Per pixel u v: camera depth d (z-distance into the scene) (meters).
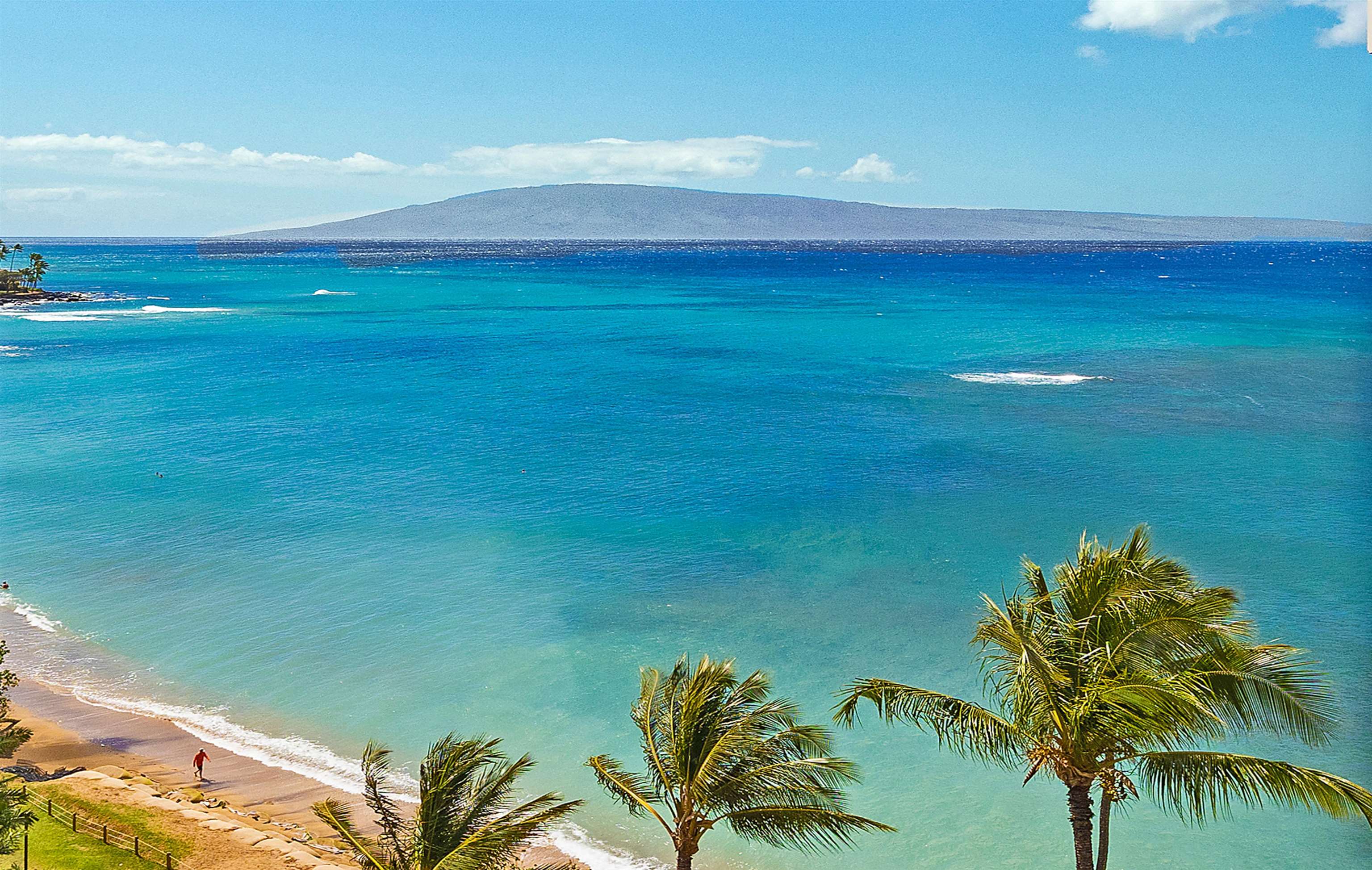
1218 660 15.16
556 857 23.47
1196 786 15.23
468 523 47.31
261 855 22.73
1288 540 43.34
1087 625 15.38
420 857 17.11
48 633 35.78
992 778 26.75
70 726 29.62
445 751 18.73
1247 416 68.56
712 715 17.59
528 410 74.06
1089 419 68.12
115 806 24.64
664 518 47.72
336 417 71.88
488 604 37.91
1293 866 23.00
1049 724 15.77
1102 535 44.31
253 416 72.38
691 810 17.44
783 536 44.94
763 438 63.94
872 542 44.06
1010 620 16.67
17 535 45.88
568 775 26.95
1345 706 28.69
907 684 31.19
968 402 75.12
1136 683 14.26
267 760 27.95
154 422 70.31
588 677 32.22
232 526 47.12
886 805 25.58
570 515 48.22
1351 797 14.02
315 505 50.19
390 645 34.62
